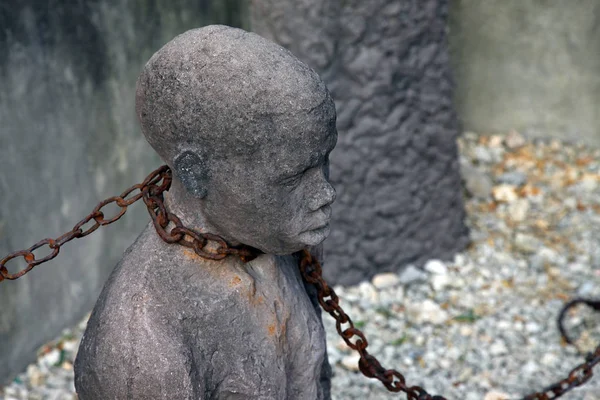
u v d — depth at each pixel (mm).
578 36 4973
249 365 1585
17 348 3506
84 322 3852
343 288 4043
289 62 1462
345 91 3734
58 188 3547
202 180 1498
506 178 4867
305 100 1441
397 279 4082
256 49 1453
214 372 1553
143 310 1493
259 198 1487
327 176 1608
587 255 4238
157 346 1467
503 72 5176
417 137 3936
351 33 3631
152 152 4117
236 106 1419
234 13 4270
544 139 5277
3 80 3209
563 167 5008
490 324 3779
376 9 3617
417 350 3623
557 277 4082
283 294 1688
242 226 1529
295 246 1575
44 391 3447
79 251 3756
